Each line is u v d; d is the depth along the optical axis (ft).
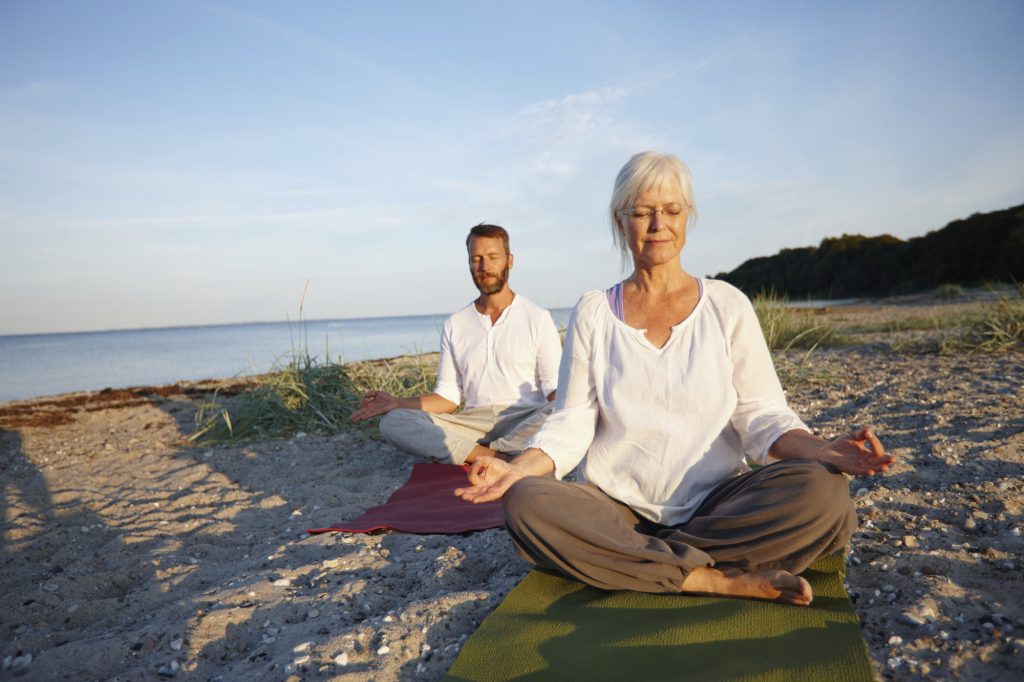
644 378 6.61
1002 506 8.54
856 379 19.74
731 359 6.58
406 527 9.62
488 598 6.85
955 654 5.31
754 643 5.42
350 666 5.84
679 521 6.62
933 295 76.84
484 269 13.15
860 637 5.40
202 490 13.69
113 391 31.35
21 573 9.50
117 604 8.11
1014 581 6.54
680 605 6.13
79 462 17.61
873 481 10.12
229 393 27.61
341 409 19.38
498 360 13.38
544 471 6.73
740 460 6.84
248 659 6.19
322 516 11.30
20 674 6.51
